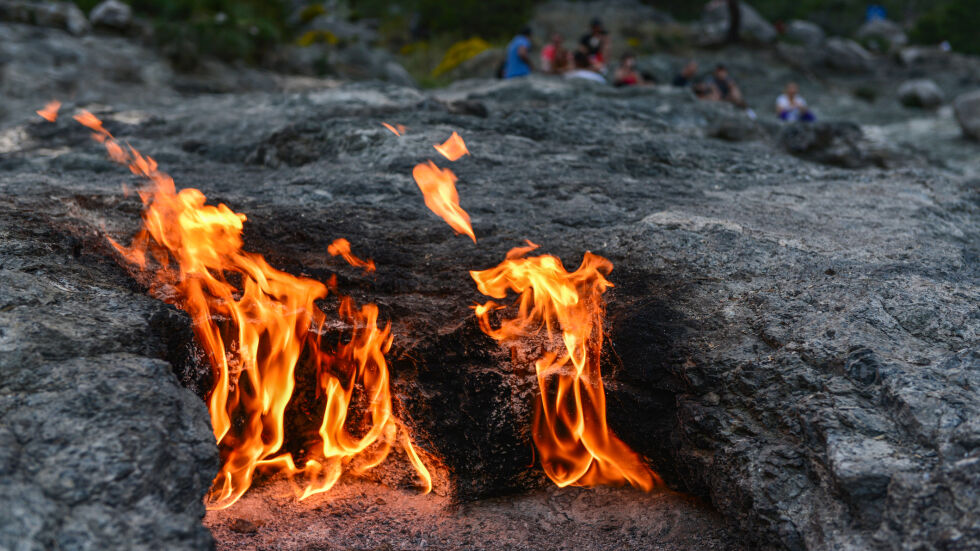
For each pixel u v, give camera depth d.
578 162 5.42
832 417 2.47
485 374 3.15
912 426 2.34
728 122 7.62
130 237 3.61
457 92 9.27
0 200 3.77
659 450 3.10
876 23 38.22
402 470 3.26
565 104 6.99
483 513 3.12
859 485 2.24
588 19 27.19
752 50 26.22
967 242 4.16
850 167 8.01
